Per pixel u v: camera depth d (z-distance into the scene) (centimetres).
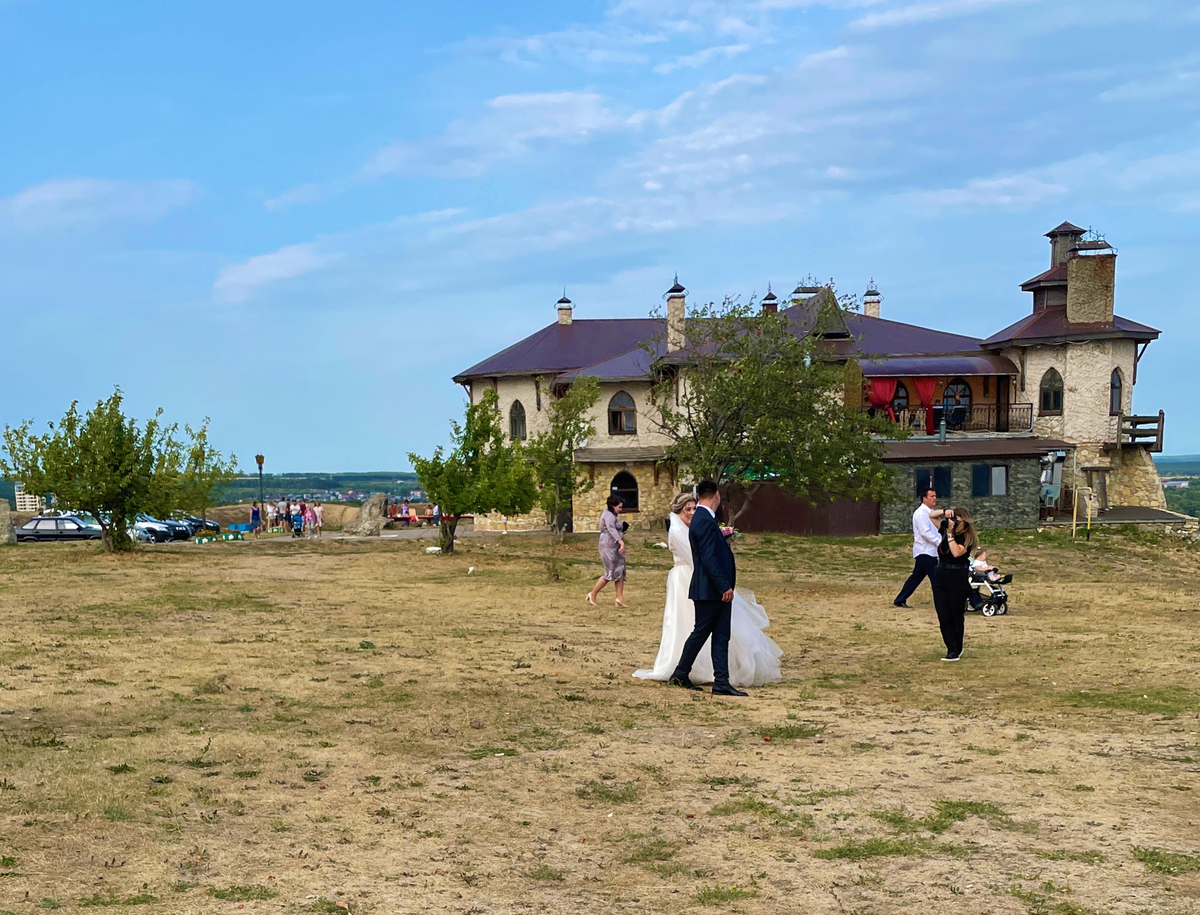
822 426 3722
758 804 639
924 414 5169
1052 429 5066
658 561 3222
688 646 1059
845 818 610
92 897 470
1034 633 1445
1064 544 4178
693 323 3966
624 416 4900
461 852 555
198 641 1284
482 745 795
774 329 3866
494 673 1104
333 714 889
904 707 956
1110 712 902
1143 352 5084
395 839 574
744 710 944
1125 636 1385
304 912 464
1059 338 4981
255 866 523
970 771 710
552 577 2394
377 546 3434
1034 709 930
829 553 3703
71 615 1544
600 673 1130
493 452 3027
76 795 619
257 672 1070
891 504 4456
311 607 1738
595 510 4872
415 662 1157
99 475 2788
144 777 669
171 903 468
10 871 495
